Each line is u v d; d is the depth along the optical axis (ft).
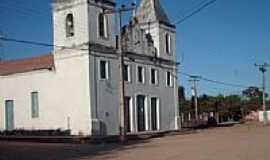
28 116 155.33
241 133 141.59
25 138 132.67
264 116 280.72
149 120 167.02
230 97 370.12
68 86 145.48
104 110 145.28
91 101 140.56
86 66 141.18
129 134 141.79
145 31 176.76
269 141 97.76
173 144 97.04
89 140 120.16
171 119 180.55
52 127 148.66
